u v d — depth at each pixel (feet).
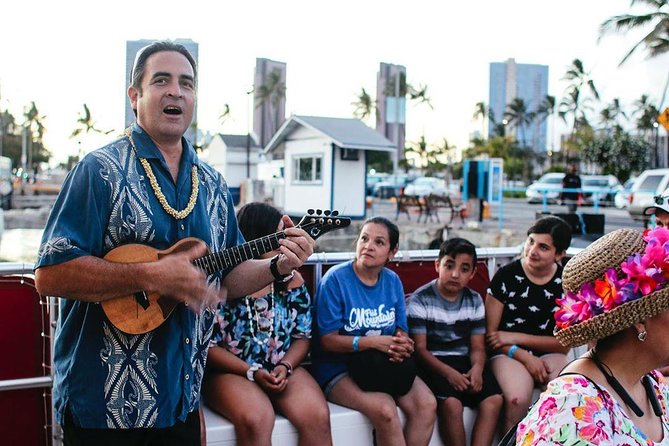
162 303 7.94
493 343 14.03
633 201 65.36
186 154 8.57
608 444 5.69
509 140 280.31
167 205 8.14
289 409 11.27
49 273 7.44
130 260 7.79
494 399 12.89
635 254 6.02
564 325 6.36
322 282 13.11
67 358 7.92
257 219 12.26
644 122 230.89
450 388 12.92
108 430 7.89
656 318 5.92
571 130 263.90
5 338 11.14
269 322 11.90
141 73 8.24
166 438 8.26
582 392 5.91
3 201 89.61
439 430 12.89
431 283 14.03
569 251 16.01
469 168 73.26
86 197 7.68
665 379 6.99
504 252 16.14
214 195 8.87
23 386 10.88
